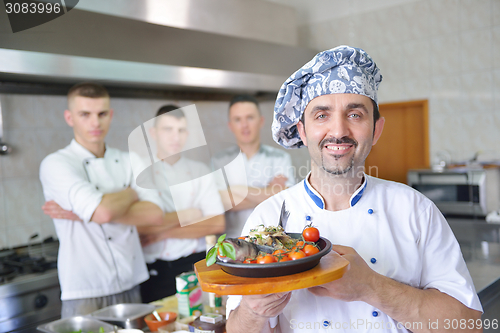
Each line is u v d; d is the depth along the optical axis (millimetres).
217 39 2619
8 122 2197
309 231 765
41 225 2400
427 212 900
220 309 1422
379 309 787
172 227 2492
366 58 817
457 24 4121
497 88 3955
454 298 808
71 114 2299
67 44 1863
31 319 1842
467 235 2617
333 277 639
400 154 4648
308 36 5070
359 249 885
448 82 4211
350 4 4746
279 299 699
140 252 2416
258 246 715
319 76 829
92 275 2197
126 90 2498
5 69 1688
